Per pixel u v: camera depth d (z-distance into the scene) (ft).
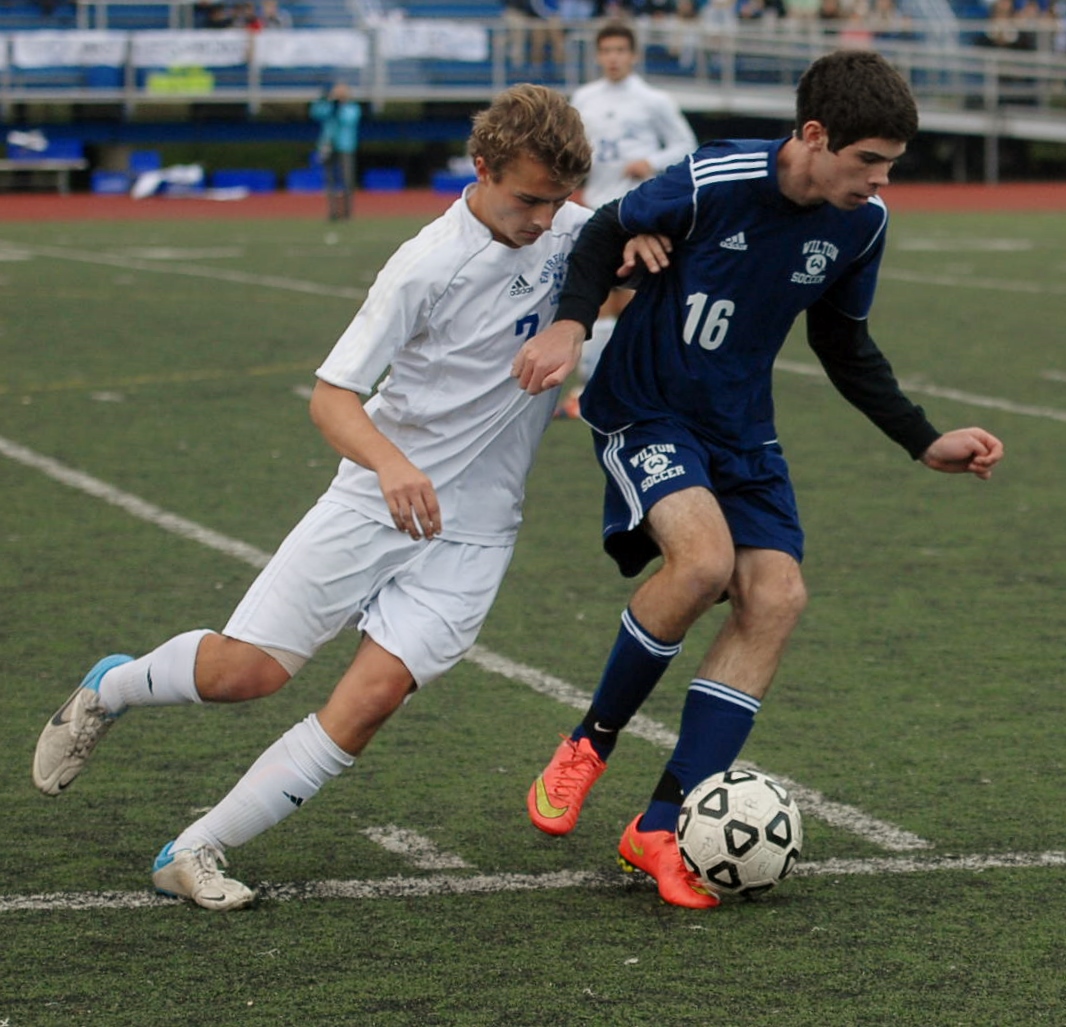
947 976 44.24
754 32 422.41
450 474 49.01
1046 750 63.36
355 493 48.47
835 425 132.05
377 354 46.57
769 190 48.60
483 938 46.68
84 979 43.86
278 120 421.59
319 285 225.56
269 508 101.60
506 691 70.23
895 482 111.96
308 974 44.21
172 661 49.32
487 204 47.09
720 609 83.76
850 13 440.04
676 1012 42.01
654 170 147.13
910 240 302.25
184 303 204.95
